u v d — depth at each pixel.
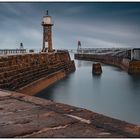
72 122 4.91
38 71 32.59
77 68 64.25
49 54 41.41
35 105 6.58
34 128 4.64
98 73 50.50
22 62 27.14
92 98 26.58
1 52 31.56
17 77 24.41
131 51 54.22
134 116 19.30
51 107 6.22
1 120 5.24
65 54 56.69
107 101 25.06
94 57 92.50
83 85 35.50
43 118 5.30
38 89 29.59
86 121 4.93
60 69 46.25
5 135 4.31
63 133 4.30
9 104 6.80
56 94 28.25
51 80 36.72
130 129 4.41
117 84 36.66
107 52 94.31
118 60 65.56
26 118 5.35
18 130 4.55
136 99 26.06
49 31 54.66
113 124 4.69
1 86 19.88
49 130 4.50
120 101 24.97
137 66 49.28
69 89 31.86
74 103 24.14
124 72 51.91
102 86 34.97
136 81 39.34
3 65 21.33
